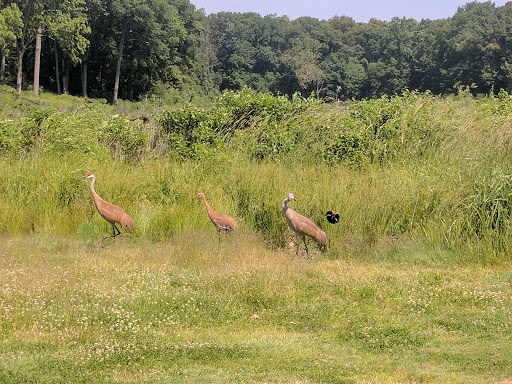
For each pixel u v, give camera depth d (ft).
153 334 24.06
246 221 44.24
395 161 54.13
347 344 23.79
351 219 42.01
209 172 51.44
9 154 53.42
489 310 27.73
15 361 20.58
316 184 46.09
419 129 57.72
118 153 56.90
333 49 372.79
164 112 63.16
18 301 26.21
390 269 35.73
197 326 25.63
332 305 28.50
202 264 35.37
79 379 19.34
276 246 41.81
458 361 21.58
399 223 41.91
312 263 36.11
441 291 30.58
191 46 265.54
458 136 55.67
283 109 63.16
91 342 22.90
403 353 22.67
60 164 49.49
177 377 19.60
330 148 57.36
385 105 62.54
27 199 45.75
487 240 38.47
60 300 26.73
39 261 34.60
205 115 61.00
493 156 44.14
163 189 48.44
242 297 29.25
